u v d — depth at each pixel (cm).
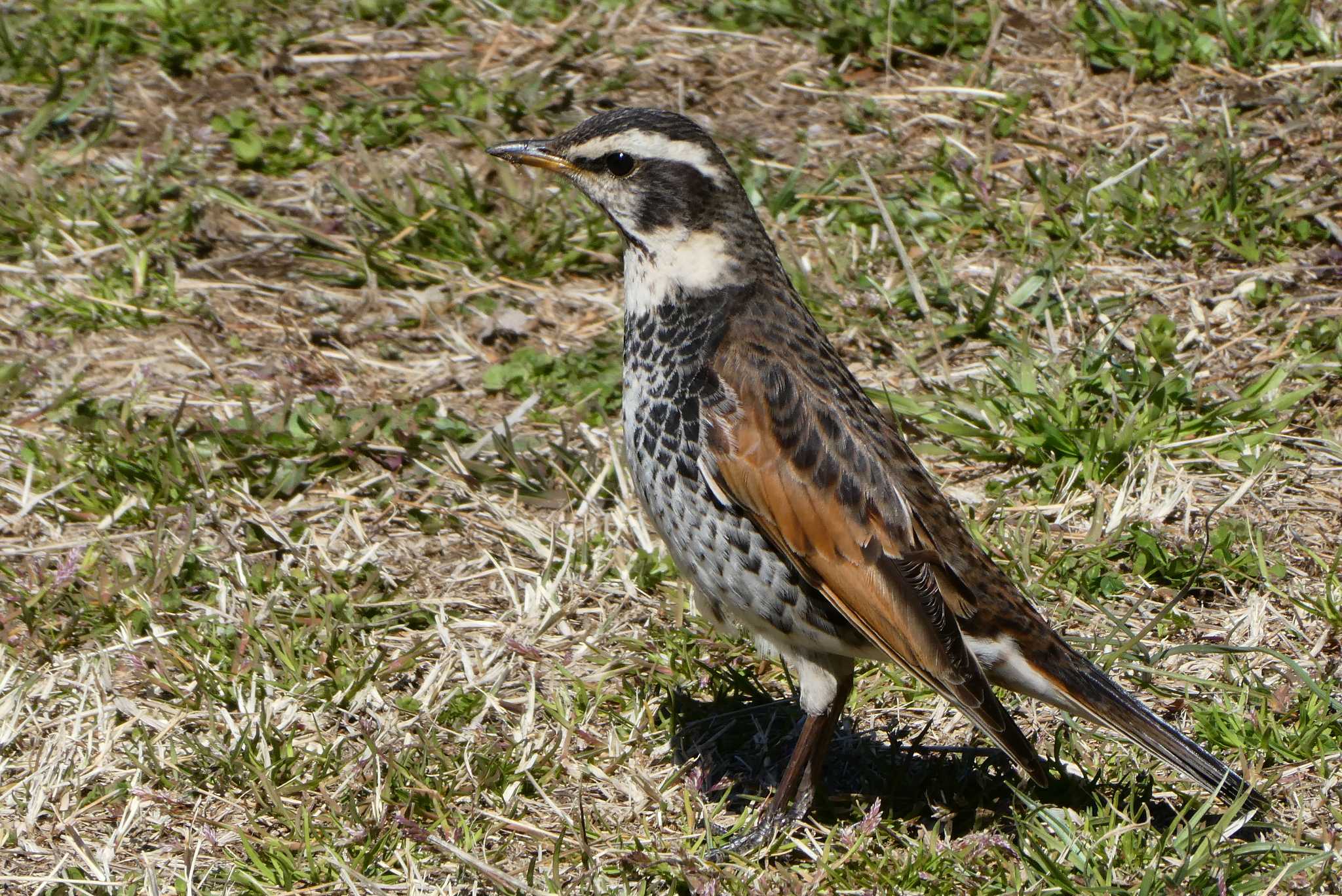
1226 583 1069
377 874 848
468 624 1050
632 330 923
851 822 918
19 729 946
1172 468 1168
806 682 902
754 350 890
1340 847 849
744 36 1683
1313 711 948
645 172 906
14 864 858
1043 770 828
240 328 1334
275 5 1694
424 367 1306
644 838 891
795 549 863
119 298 1341
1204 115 1532
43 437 1194
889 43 1622
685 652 1019
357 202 1416
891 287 1358
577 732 954
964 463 1202
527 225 1414
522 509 1162
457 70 1617
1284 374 1234
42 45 1590
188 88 1591
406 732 958
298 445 1188
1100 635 1030
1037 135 1530
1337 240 1384
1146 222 1396
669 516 910
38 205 1403
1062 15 1678
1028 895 820
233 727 946
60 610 1039
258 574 1066
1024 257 1380
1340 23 1620
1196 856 830
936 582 852
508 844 880
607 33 1681
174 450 1151
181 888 834
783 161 1512
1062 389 1234
